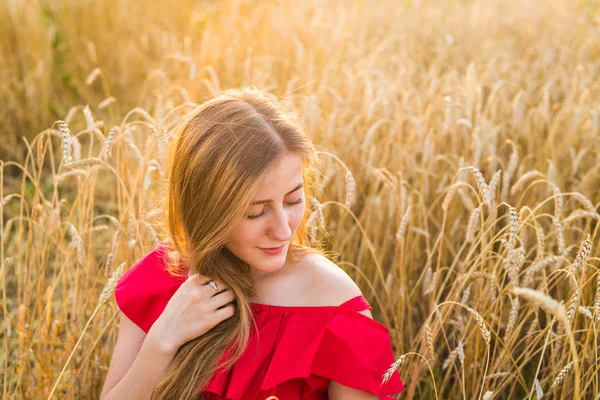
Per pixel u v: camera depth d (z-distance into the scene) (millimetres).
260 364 1666
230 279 1684
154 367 1708
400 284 2439
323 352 1644
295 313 1686
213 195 1527
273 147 1508
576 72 3840
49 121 4762
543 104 3201
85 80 5309
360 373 1618
